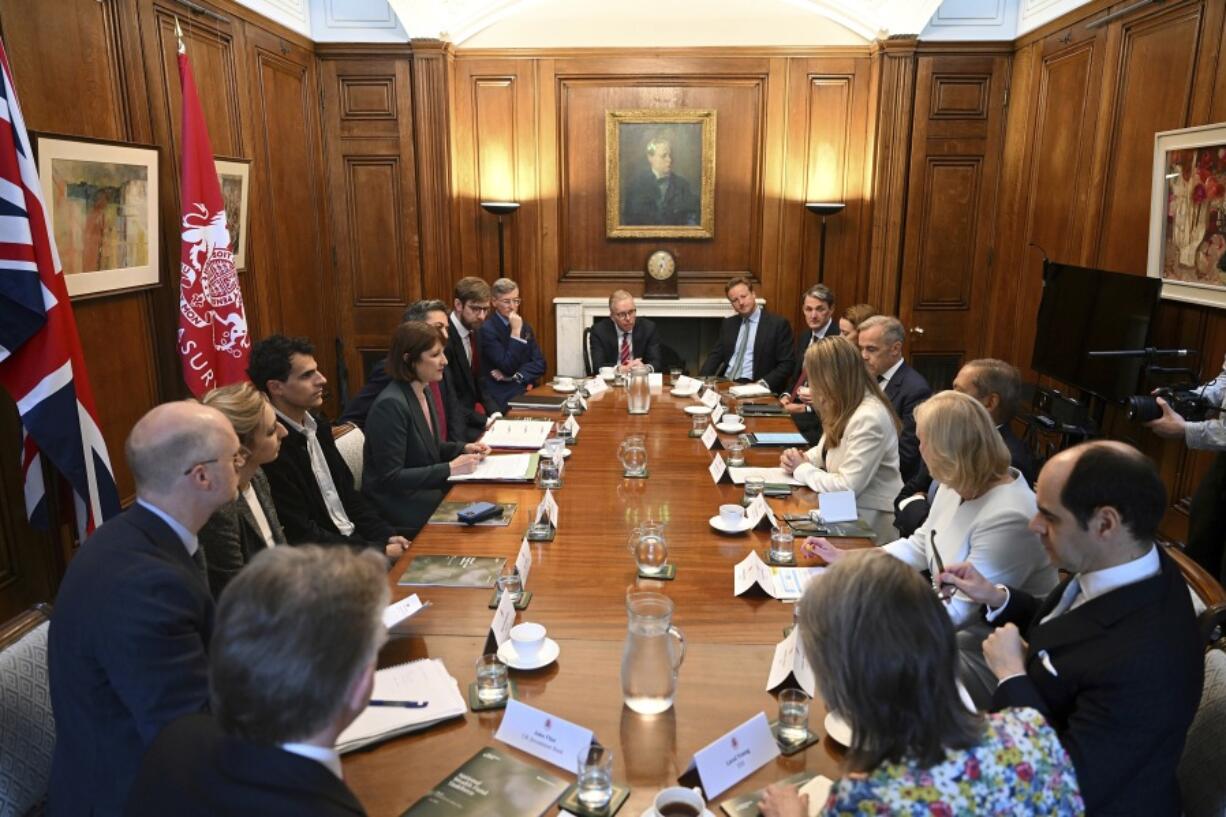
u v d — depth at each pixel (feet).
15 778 5.03
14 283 8.47
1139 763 4.07
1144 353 11.17
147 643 4.37
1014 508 6.44
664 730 4.69
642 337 17.22
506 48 19.13
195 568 5.17
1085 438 12.62
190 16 13.46
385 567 3.38
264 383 8.25
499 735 4.65
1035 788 3.28
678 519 7.99
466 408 14.65
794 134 19.44
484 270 20.22
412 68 18.56
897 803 3.14
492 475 9.18
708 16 18.90
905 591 3.29
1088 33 15.21
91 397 9.36
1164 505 4.42
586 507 8.33
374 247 19.45
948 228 19.27
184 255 12.22
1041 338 15.33
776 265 20.07
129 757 4.52
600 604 6.22
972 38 18.37
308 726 2.98
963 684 5.55
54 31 10.41
